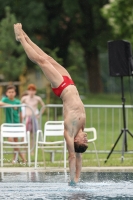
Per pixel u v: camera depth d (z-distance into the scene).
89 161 26.00
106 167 23.97
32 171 22.95
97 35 77.75
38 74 79.81
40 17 71.88
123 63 25.53
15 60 51.81
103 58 100.94
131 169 23.20
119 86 96.81
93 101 68.81
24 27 71.88
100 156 28.42
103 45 78.06
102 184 19.12
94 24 76.31
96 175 21.36
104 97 75.81
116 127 43.47
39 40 73.88
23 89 52.88
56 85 18.94
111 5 50.06
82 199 16.16
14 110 27.97
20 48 51.94
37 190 17.94
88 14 76.19
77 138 18.64
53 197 16.59
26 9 71.94
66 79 19.08
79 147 18.62
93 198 16.33
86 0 74.81
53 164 25.39
